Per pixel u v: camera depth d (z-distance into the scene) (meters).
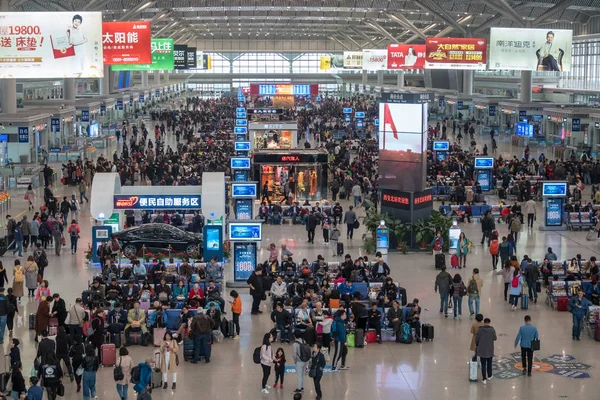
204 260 28.98
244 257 26.64
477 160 46.19
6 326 22.23
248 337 21.55
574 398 17.36
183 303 22.16
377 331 21.22
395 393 17.66
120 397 17.31
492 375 18.78
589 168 49.62
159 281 23.88
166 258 29.45
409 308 21.66
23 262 30.11
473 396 17.47
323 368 17.67
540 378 18.58
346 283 23.41
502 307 24.50
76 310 20.25
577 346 20.88
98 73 43.22
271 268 26.19
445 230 32.34
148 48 47.06
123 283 24.19
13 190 47.00
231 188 37.47
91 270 28.83
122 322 21.27
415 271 29.03
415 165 32.81
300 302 21.88
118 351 20.52
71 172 48.94
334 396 17.47
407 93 32.75
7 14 42.44
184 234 30.11
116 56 47.06
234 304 21.39
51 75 43.09
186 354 19.78
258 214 38.56
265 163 43.09
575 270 26.12
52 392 16.77
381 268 25.14
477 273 23.33
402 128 32.91
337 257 30.94
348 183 45.00
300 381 17.36
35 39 42.72
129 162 49.84
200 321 19.48
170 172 46.53
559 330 22.25
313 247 32.88
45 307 20.92
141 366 16.34
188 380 18.45
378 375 18.77
